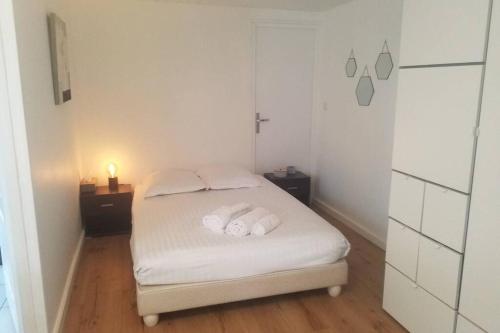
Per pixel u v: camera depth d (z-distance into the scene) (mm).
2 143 1822
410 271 2289
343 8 3988
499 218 1729
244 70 4230
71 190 3215
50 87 2502
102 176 3986
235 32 4117
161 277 2301
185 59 4020
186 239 2525
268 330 2354
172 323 2404
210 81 4141
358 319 2475
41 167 2141
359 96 3787
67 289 2613
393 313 2463
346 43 3967
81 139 3863
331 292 2705
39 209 2037
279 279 2506
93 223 3723
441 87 1991
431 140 2076
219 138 4297
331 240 2609
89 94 3809
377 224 3633
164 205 3248
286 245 2518
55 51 2564
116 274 3008
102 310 2527
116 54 3812
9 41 1756
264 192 3678
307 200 4453
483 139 1785
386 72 3375
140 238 2561
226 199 3430
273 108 4457
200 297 2377
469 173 1858
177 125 4125
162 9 3857
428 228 2133
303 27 4344
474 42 1794
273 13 4207
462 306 1950
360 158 3836
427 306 2174
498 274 1746
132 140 4016
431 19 2029
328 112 4398
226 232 2629
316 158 4723
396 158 2352
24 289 1983
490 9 1718
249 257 2430
